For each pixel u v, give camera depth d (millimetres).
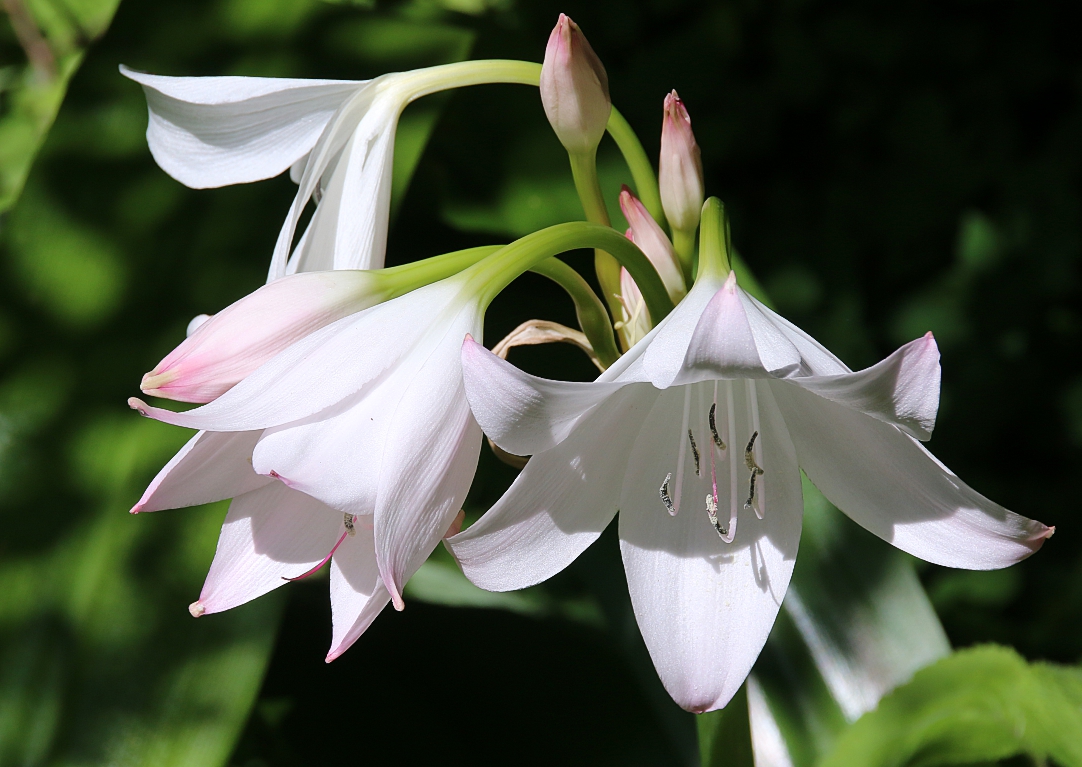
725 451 619
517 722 712
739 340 560
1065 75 1177
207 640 649
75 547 657
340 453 577
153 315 680
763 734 664
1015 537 580
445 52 712
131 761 636
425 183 744
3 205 788
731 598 607
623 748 705
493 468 744
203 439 589
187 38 713
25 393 669
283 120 640
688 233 641
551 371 737
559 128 631
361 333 583
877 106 1199
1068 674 635
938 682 637
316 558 598
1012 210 1198
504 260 598
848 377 561
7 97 853
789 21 1179
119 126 699
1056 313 1202
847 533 687
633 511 612
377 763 703
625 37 1155
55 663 646
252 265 686
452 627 729
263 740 711
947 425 1207
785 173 1227
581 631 725
